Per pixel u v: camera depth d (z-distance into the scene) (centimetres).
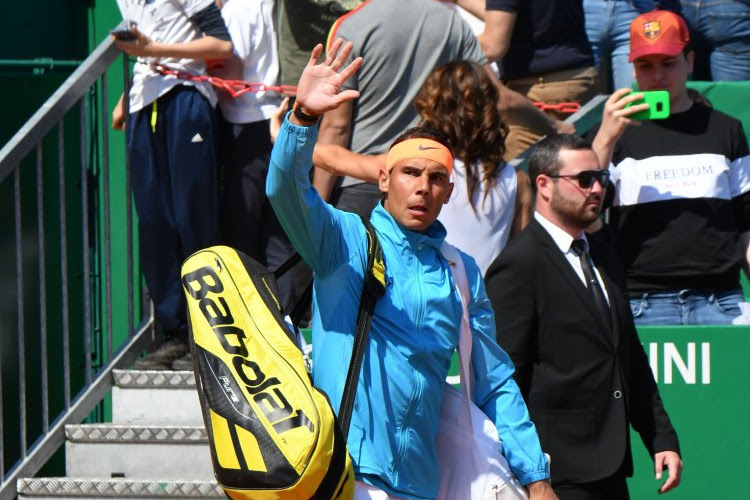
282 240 2081
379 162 1678
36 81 2548
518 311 1491
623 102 1786
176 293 1931
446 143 1207
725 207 1911
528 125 2008
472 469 1248
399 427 1162
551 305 1491
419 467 1180
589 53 2280
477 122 1631
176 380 1889
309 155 1103
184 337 1950
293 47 2161
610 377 1498
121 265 2525
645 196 1911
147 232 1925
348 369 1130
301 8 2138
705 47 2481
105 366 1925
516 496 1260
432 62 1866
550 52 2252
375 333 1165
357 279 1167
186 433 1794
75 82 1909
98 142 2522
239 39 2014
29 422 2506
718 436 1825
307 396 1088
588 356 1492
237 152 2027
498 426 1282
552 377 1491
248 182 2028
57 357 2520
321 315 1172
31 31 2639
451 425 1252
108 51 1948
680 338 1828
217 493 1720
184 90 1911
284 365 1103
